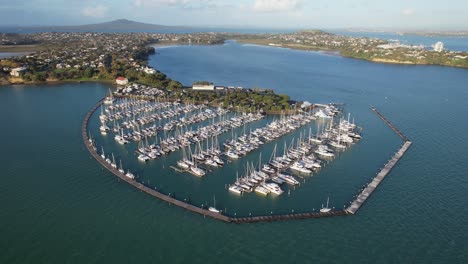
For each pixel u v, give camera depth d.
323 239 112.56
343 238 113.00
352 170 161.50
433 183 148.88
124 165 163.38
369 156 177.25
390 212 127.19
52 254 104.31
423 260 103.44
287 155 175.62
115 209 126.88
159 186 144.50
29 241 109.62
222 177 154.00
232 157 174.50
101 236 112.31
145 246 108.00
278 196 138.50
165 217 122.69
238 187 142.62
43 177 149.62
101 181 146.88
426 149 186.00
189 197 136.38
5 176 150.25
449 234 115.19
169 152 179.62
